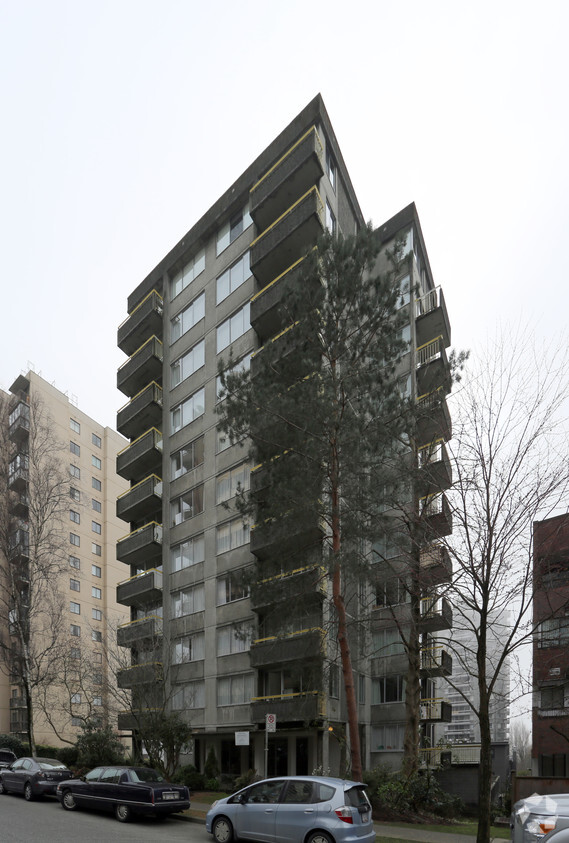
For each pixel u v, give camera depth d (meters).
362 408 17.31
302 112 29.27
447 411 18.81
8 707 51.41
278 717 23.69
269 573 19.41
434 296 30.98
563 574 13.91
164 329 36.69
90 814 16.94
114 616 57.38
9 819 15.34
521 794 17.89
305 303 18.30
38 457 34.44
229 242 32.72
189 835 13.85
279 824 11.85
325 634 20.84
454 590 12.87
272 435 17.59
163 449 34.78
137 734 30.17
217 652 28.02
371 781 18.72
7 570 31.22
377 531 16.22
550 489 11.80
